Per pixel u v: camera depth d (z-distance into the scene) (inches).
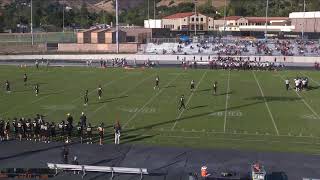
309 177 1014.4
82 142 1282.0
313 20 5211.6
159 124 1518.2
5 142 1278.3
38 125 1316.4
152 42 4210.1
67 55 3804.1
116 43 3973.9
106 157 1153.4
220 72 2957.7
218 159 1139.3
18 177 1010.7
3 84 2378.2
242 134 1391.5
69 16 7165.4
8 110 1728.6
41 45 4259.4
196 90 2208.4
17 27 6486.2
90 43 4138.8
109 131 1424.7
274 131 1428.4
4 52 4035.4
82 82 2470.5
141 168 1024.2
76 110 1738.4
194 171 1053.8
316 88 2297.0
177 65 3371.1
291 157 1155.3
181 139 1332.4
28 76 2711.6
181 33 5044.3
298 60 3511.3
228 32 5113.2
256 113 1695.4
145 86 2332.7
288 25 5575.8
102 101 1919.3
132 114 1672.0
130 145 1257.4
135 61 3543.3
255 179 963.3
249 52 3767.2
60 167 1032.8
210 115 1656.0
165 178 1012.5
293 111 1733.5
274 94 2108.8
